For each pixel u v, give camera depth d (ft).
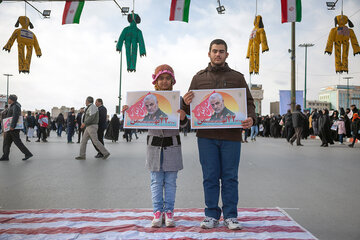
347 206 11.80
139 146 42.19
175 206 11.77
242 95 9.61
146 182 16.52
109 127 48.37
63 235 8.38
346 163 24.00
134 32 27.96
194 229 8.90
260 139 62.23
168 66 10.52
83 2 19.36
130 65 27.84
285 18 18.95
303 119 43.11
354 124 40.50
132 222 9.50
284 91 84.33
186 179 17.31
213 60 9.98
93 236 8.31
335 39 33.86
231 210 9.18
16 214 10.31
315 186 15.52
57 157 28.14
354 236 8.59
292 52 65.72
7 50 29.19
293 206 11.77
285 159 26.48
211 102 9.70
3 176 18.33
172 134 9.91
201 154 9.68
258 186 15.51
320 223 9.73
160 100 10.16
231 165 9.37
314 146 41.83
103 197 13.12
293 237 8.22
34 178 17.70
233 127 9.41
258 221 9.62
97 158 27.48
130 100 10.32
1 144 44.21
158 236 8.34
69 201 12.44
